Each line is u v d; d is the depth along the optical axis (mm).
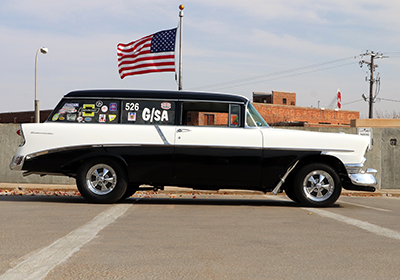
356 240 5902
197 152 9406
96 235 5996
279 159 9461
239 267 4465
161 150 9430
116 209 8664
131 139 9453
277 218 7824
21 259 4676
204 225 6930
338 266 4555
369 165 15055
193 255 4938
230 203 10375
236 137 9477
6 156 15078
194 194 13602
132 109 9617
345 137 9625
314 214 8438
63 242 5527
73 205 9211
